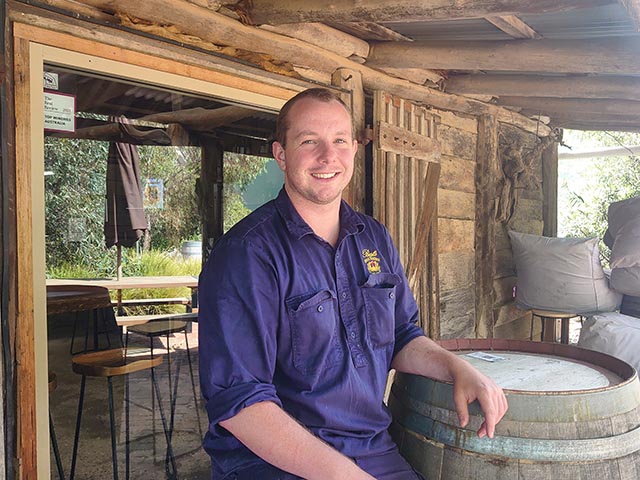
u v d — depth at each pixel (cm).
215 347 123
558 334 433
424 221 321
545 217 496
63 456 222
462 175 371
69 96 179
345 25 253
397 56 270
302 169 139
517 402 134
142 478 242
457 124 365
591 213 925
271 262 131
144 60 183
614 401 135
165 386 291
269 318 128
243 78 217
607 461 130
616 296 366
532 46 242
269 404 119
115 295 264
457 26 257
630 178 902
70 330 222
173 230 291
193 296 301
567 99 379
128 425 275
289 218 139
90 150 234
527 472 130
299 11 197
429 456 143
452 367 144
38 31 156
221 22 207
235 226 140
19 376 152
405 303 163
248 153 276
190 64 198
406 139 301
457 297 365
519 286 404
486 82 324
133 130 253
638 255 337
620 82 296
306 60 249
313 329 132
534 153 452
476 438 135
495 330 413
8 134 149
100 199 249
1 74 147
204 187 292
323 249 142
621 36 231
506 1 165
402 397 158
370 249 152
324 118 139
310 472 115
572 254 370
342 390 133
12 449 151
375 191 283
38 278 156
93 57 170
